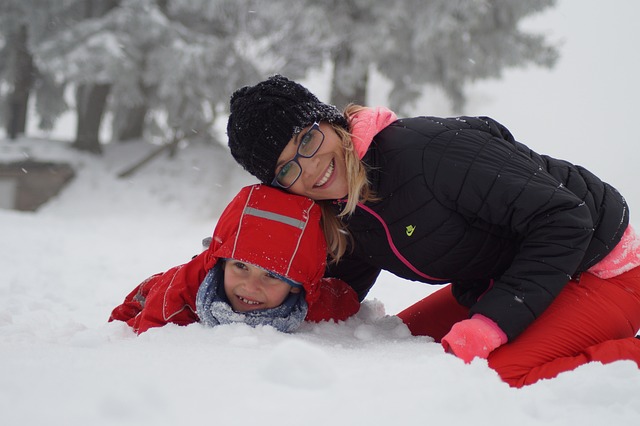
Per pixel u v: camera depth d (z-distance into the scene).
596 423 1.41
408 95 16.50
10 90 19.05
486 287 2.47
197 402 1.26
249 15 16.08
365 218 2.32
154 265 6.37
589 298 2.23
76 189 16.31
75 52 15.80
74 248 7.71
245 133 2.19
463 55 15.82
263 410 1.26
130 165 17.39
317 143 2.16
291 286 2.34
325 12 15.24
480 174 2.13
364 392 1.39
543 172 2.20
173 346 1.91
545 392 1.57
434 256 2.32
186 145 18.28
